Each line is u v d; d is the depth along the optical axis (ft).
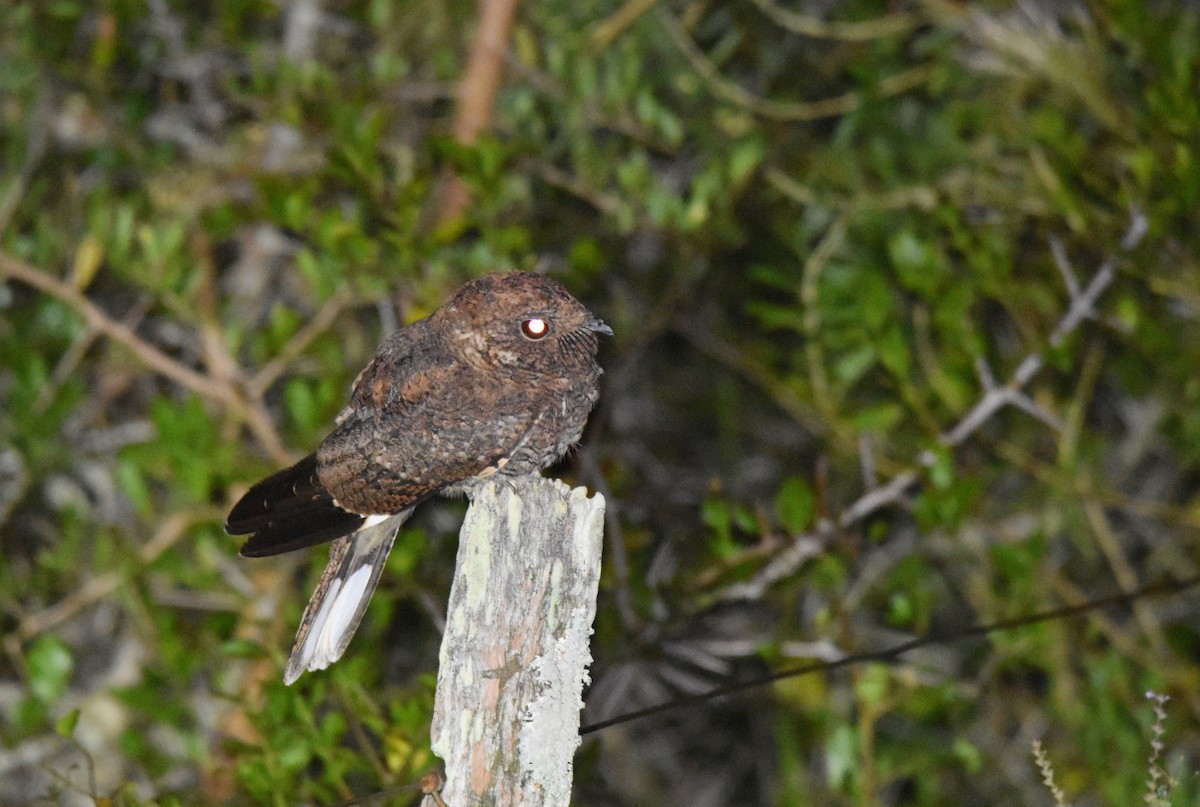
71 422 40.37
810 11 46.34
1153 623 39.04
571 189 38.19
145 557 34.32
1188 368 38.55
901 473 35.60
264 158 41.39
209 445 33.65
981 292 39.86
